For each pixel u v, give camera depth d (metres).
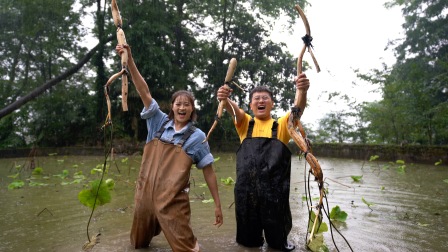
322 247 2.50
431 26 12.18
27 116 16.62
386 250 2.78
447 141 11.38
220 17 17.48
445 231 3.29
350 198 4.86
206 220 3.76
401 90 11.10
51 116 16.11
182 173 2.64
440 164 9.38
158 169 2.68
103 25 14.90
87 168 8.95
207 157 2.82
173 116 2.91
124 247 2.86
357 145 11.59
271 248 2.84
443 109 9.59
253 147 2.83
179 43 17.14
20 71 16.53
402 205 4.40
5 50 14.65
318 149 12.77
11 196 5.08
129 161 10.62
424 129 10.91
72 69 14.09
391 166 9.16
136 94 14.70
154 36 15.02
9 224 3.60
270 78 16.72
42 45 14.55
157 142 2.77
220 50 17.27
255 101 2.94
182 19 16.94
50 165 9.95
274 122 2.90
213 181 2.85
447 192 5.26
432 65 11.96
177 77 15.84
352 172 7.79
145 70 14.60
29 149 14.07
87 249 2.70
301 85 2.52
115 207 4.34
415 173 7.61
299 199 4.84
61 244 2.96
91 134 15.84
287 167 2.82
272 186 2.74
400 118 11.24
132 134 15.60
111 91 15.38
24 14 12.98
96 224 3.58
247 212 2.78
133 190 5.50
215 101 16.55
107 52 16.17
